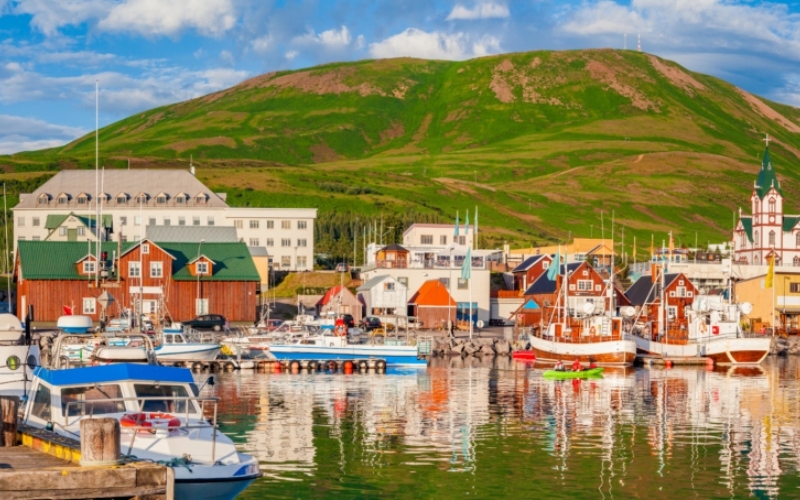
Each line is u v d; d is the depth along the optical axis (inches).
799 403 2997.0
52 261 5423.2
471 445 2217.0
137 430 1429.6
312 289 7007.9
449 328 5201.8
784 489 1834.4
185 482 1338.6
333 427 2444.6
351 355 4160.9
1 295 6122.1
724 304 4731.8
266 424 2481.5
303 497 1727.4
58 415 1492.4
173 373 1582.2
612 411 2787.9
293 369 4025.6
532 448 2187.5
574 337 4549.7
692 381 3703.3
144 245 5457.7
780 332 5920.3
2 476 1058.1
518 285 7101.4
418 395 3125.0
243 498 1715.1
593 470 1972.2
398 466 1982.0
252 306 5565.9
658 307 5610.2
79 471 1083.9
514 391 3280.0
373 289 6048.2
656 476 1921.8
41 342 4229.8
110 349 1904.5
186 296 5477.4
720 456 2119.8
